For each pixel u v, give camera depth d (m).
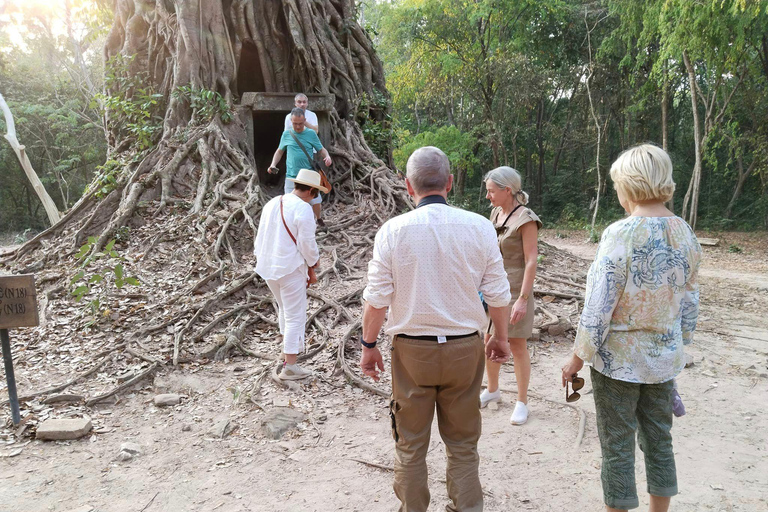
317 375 4.57
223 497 2.99
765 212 24.50
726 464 3.30
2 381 4.45
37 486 3.09
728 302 7.84
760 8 15.01
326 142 9.86
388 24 26.20
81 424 3.71
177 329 5.23
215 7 9.97
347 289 6.34
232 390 4.36
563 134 30.70
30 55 28.81
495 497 2.96
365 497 2.98
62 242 7.48
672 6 16.84
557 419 3.91
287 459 3.38
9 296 3.67
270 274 4.38
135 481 3.15
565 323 5.73
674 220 2.28
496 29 27.31
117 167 8.70
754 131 23.33
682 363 2.33
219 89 9.90
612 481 2.34
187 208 7.80
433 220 2.31
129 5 10.84
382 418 3.93
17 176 30.41
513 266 3.72
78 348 5.03
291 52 10.86
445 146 25.20
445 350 2.28
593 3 25.58
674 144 31.00
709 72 19.48
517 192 3.71
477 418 2.43
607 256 2.24
